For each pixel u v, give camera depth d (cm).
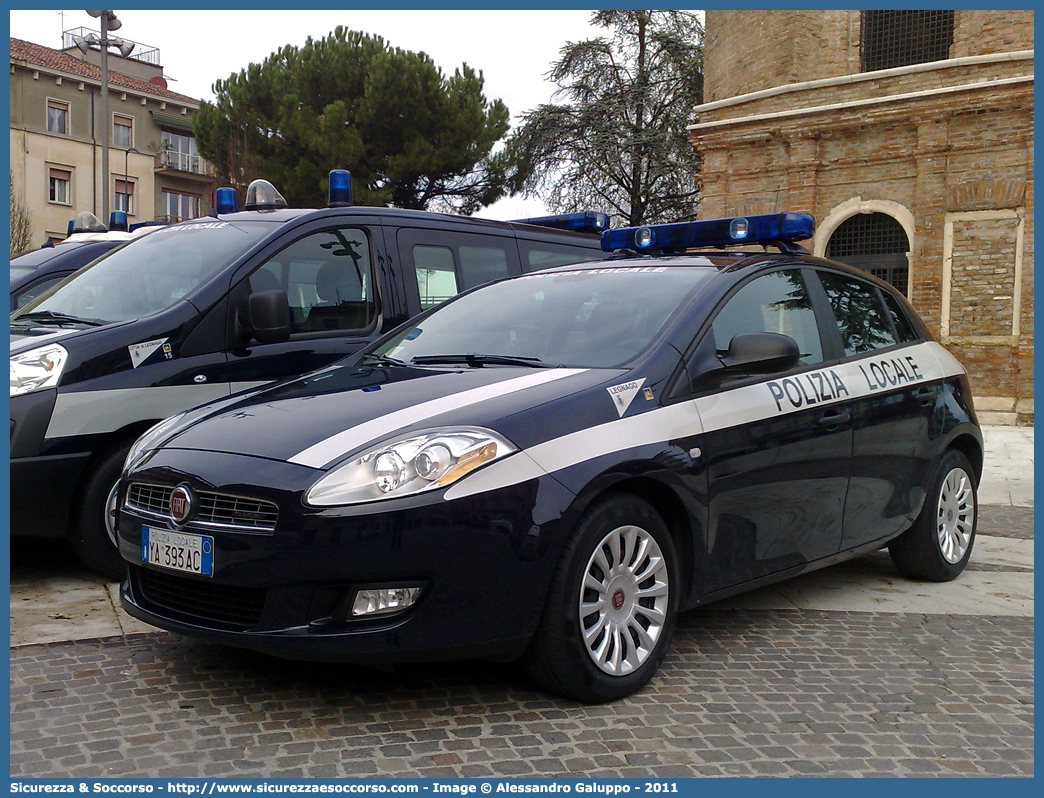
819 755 290
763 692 341
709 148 1866
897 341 507
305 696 326
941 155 1594
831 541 434
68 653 363
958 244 1583
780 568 404
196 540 313
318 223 567
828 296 468
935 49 1658
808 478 413
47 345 455
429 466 301
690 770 277
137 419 466
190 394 486
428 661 301
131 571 350
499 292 464
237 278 515
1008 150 1533
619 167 2973
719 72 1911
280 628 297
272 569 297
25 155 4150
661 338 378
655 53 2989
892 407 470
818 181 1742
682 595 363
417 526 294
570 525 314
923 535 504
